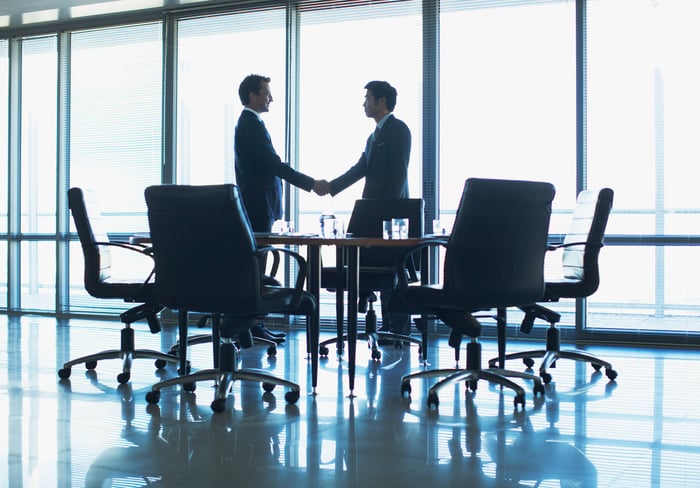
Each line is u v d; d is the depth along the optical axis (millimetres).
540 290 3516
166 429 2965
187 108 6824
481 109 5930
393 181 5168
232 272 3186
